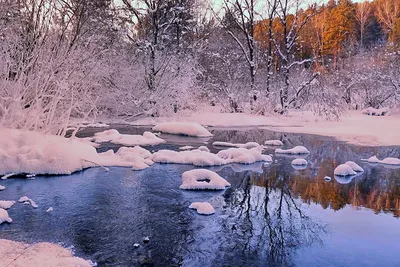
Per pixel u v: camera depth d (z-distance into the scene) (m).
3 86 9.66
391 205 7.07
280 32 33.28
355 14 57.38
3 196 7.04
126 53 21.19
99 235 5.35
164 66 20.97
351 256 4.89
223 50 26.86
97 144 12.76
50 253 4.66
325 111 22.52
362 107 31.30
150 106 20.89
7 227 5.55
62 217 6.03
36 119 9.87
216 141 14.70
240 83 25.02
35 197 7.04
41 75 10.38
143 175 8.92
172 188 7.88
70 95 12.52
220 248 5.05
